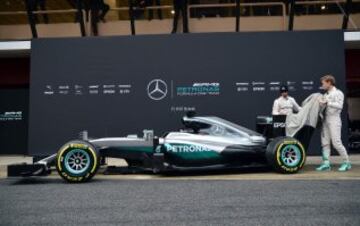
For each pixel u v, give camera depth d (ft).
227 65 27.76
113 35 30.32
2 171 20.11
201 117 18.15
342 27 30.45
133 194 12.31
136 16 32.32
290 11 30.35
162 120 27.78
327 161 17.99
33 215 9.52
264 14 31.83
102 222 8.76
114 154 16.65
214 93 27.68
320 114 17.90
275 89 27.40
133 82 28.09
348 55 33.04
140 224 8.53
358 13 30.96
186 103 27.78
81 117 28.09
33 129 28.07
